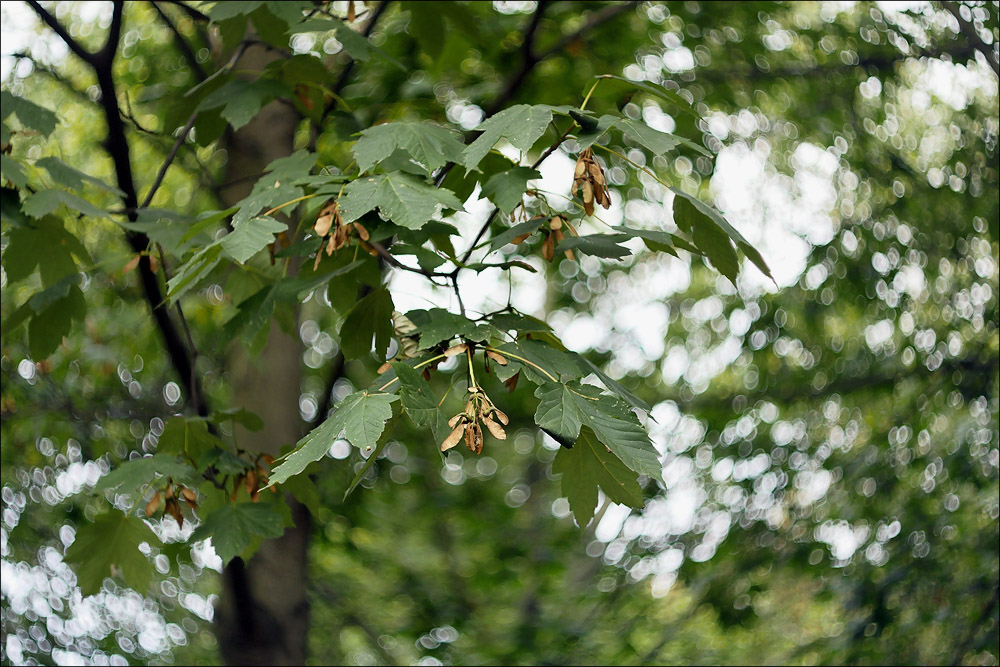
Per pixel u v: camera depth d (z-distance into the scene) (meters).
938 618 7.03
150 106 6.77
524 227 2.46
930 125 7.82
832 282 8.12
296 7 3.18
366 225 2.44
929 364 8.00
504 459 11.39
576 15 6.60
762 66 7.28
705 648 9.61
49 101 7.25
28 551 8.23
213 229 3.46
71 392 7.45
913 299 8.05
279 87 3.25
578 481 2.54
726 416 8.81
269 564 4.90
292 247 2.51
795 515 7.75
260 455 3.26
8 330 3.23
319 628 9.42
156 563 8.14
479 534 9.73
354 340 2.93
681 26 6.95
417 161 2.31
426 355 2.29
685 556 8.26
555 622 9.65
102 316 6.66
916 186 7.77
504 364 2.18
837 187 8.05
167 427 3.30
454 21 3.99
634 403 2.29
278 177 2.76
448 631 9.12
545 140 3.03
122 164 3.72
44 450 7.68
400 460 8.12
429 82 6.18
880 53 7.27
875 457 7.66
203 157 6.24
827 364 8.55
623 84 2.66
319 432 2.11
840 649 7.13
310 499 3.27
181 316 3.79
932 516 7.25
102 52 3.56
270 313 2.89
